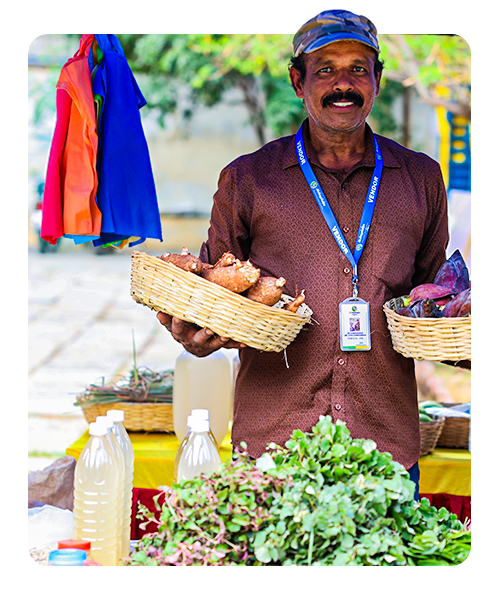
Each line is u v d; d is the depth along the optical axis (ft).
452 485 8.81
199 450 5.25
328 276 6.54
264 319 5.38
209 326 5.39
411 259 6.82
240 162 7.00
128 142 7.08
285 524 4.24
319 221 6.65
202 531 4.29
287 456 4.74
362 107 6.41
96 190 6.85
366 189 6.77
